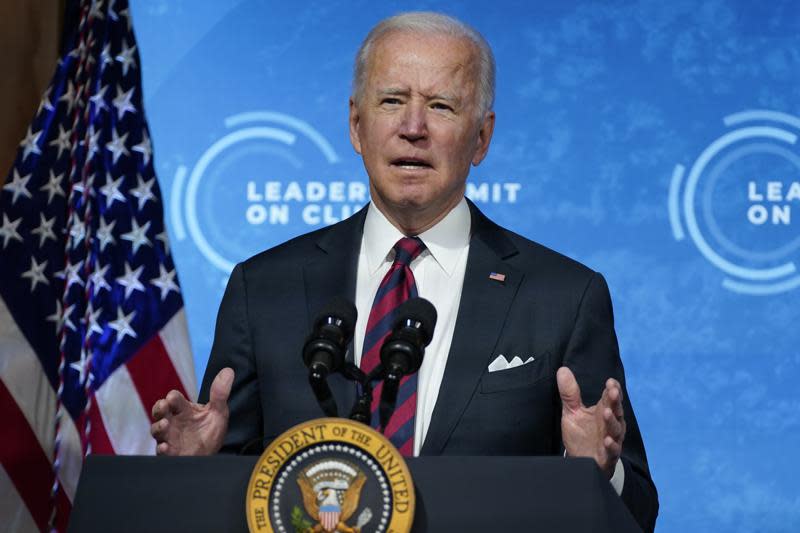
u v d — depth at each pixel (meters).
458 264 8.98
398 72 8.62
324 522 5.55
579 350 8.58
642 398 14.76
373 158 8.72
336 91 15.29
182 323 14.77
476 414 8.24
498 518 5.71
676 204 14.95
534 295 8.76
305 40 15.36
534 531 5.69
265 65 15.33
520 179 15.05
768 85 15.09
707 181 14.98
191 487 5.87
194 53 15.36
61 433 14.38
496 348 8.50
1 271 14.71
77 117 15.16
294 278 9.09
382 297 8.65
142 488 5.88
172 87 15.33
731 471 14.66
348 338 6.66
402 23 8.83
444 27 8.80
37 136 15.12
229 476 5.87
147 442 14.45
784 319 14.81
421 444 8.31
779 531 14.60
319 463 5.64
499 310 8.66
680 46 15.14
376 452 5.62
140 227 14.94
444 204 8.96
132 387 14.49
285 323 8.84
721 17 15.16
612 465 6.74
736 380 14.76
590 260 14.95
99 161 15.03
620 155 15.05
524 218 15.00
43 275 14.81
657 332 14.81
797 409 14.70
